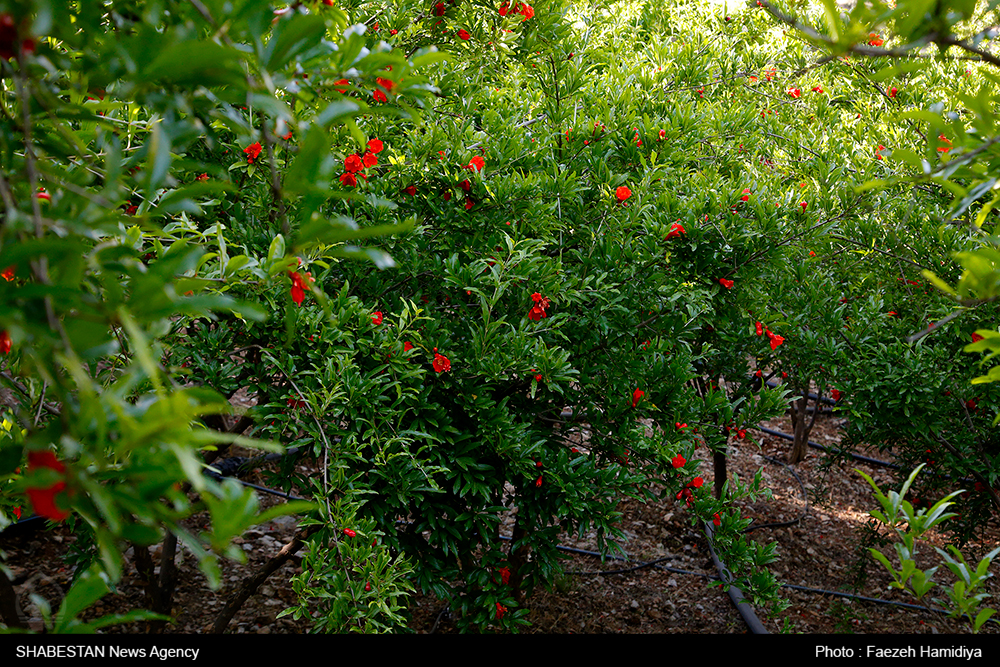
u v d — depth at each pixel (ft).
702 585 16.43
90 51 3.12
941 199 13.71
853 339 13.34
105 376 5.50
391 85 3.84
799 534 18.92
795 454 22.72
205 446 3.09
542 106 13.64
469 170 10.18
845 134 16.89
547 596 15.47
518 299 10.45
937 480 14.85
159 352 2.79
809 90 18.53
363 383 8.59
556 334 10.61
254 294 7.76
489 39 11.24
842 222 13.62
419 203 10.49
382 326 9.43
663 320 11.15
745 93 19.01
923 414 12.71
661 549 17.93
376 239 9.86
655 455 10.78
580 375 10.75
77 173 3.64
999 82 3.62
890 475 22.35
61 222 2.64
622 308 10.34
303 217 2.82
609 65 15.84
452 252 10.59
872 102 16.51
